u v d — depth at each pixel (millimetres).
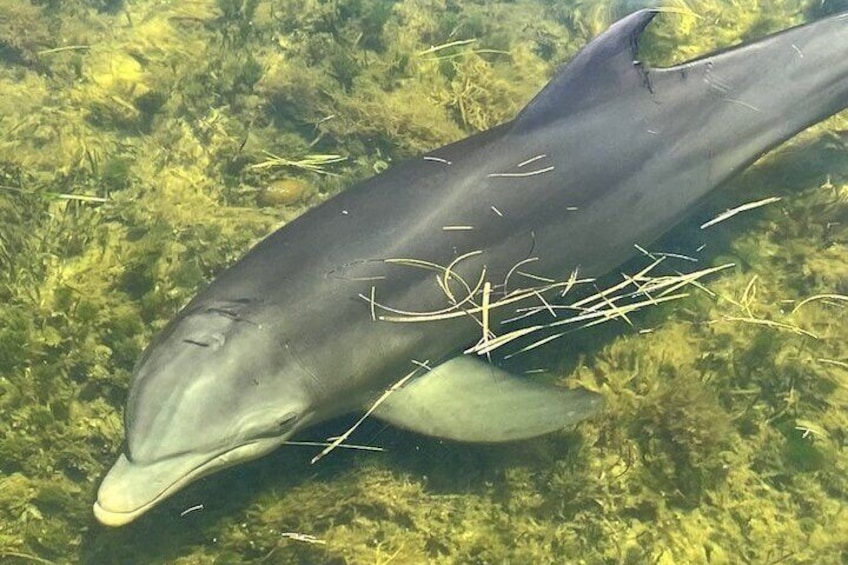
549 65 3576
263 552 2570
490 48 3508
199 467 2430
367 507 2650
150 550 2555
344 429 2695
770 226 3152
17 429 2670
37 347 2750
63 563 2549
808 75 2941
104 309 2836
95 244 2957
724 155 2885
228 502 2607
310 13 3508
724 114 2873
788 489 2766
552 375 2859
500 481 2711
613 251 2816
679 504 2727
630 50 2766
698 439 2754
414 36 3494
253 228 3061
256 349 2471
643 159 2795
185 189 3127
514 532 2650
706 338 2938
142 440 2398
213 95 3316
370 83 3311
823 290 3053
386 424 2715
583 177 2734
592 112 2756
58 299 2812
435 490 2695
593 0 3748
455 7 3699
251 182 3148
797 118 2941
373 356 2580
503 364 2852
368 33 3465
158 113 3273
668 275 3049
